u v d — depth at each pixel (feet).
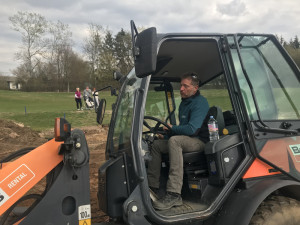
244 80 10.03
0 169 8.96
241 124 9.77
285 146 9.87
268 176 9.73
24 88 210.79
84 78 220.84
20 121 64.18
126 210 8.41
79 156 8.62
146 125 11.42
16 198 8.30
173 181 9.61
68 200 8.57
